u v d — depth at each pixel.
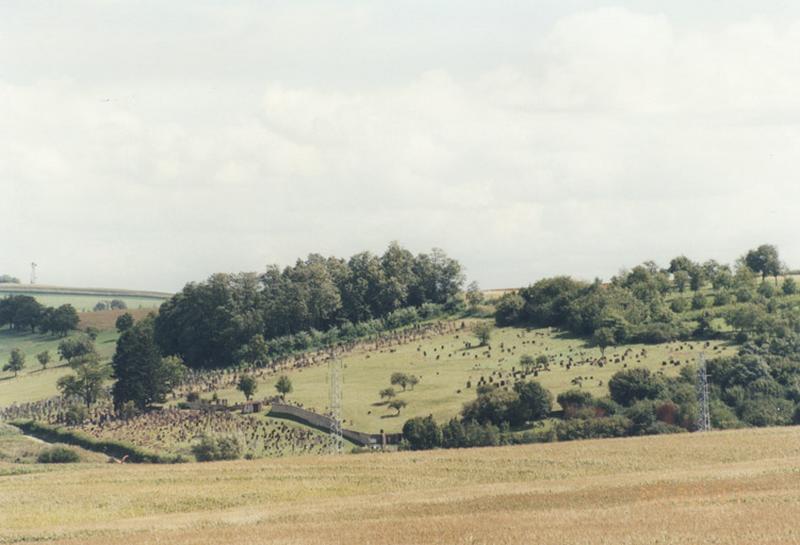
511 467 127.00
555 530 82.44
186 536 89.31
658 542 76.38
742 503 90.38
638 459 128.12
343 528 88.88
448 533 83.50
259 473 129.25
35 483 125.88
